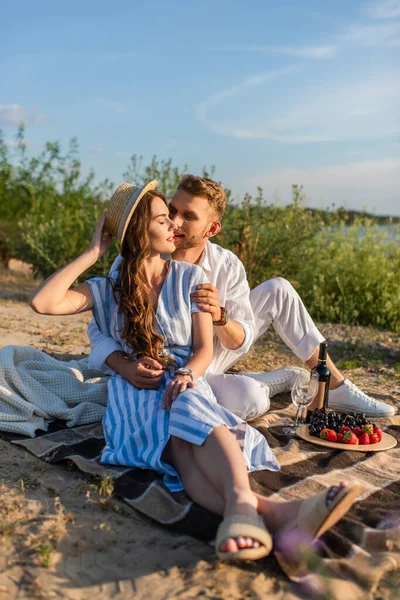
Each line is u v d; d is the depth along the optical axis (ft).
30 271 34.32
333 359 19.33
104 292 10.44
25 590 6.76
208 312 10.32
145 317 10.00
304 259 27.68
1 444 10.57
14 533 7.89
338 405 12.98
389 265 28.60
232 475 7.71
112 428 9.88
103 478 9.12
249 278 25.94
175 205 11.24
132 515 8.43
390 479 9.83
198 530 7.95
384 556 7.41
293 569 7.12
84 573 7.13
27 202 36.81
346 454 10.59
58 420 11.62
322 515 7.00
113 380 10.36
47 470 9.70
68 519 8.22
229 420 9.15
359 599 6.76
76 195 37.29
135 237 9.98
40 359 13.17
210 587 6.91
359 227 31.55
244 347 11.66
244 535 6.92
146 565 7.32
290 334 12.81
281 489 9.17
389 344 21.44
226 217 27.32
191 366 9.73
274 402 13.64
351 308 25.75
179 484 8.93
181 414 8.59
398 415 13.26
